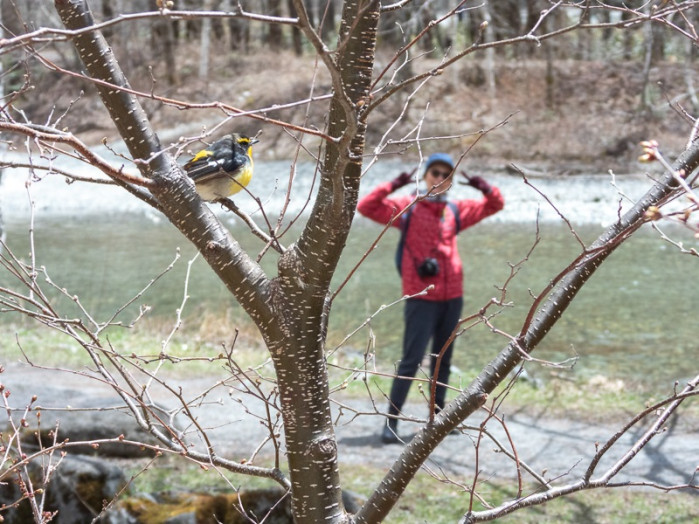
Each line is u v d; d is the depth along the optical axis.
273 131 43.53
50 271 24.38
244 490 7.54
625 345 16.27
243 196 35.09
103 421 9.40
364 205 9.76
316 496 3.62
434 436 3.64
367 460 9.84
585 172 39.09
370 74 3.29
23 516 7.21
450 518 8.12
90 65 3.45
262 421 4.08
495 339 17.00
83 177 3.46
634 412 11.90
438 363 3.59
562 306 3.61
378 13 3.25
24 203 37.22
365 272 23.92
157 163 3.52
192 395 12.36
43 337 16.33
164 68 51.56
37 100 41.69
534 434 10.90
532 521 8.04
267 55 53.78
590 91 45.72
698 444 10.38
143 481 8.76
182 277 23.67
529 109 45.09
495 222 32.06
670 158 39.69
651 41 42.75
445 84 46.19
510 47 49.12
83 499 7.36
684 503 8.48
